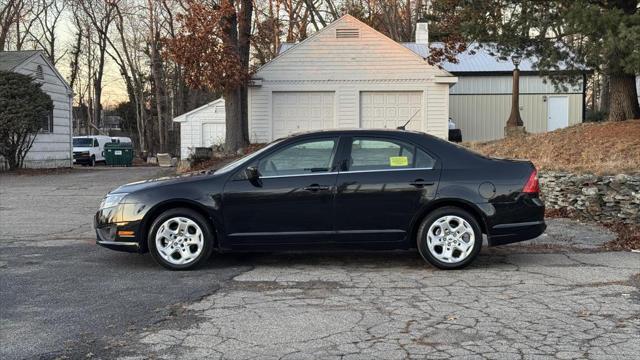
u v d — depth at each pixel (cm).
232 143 2214
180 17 2433
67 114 2927
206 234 728
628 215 1006
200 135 3700
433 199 719
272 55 3916
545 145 1616
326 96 2409
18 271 737
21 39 5025
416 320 543
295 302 600
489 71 3212
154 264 770
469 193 720
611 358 452
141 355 463
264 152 737
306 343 487
